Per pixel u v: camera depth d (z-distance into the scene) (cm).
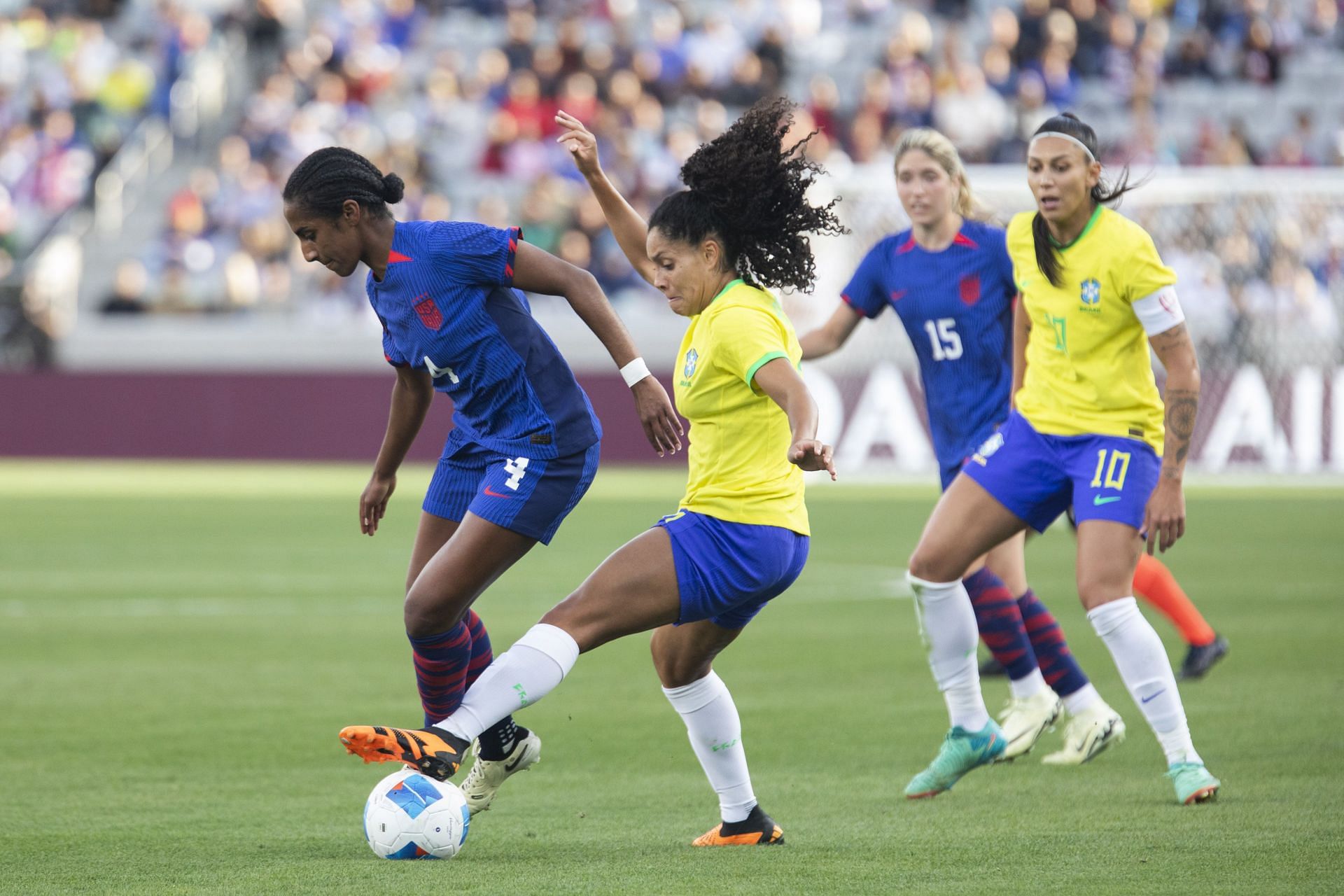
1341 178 6781
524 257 1559
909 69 8656
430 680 1636
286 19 9781
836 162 7025
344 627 3234
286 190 1544
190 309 8369
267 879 1418
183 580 3994
